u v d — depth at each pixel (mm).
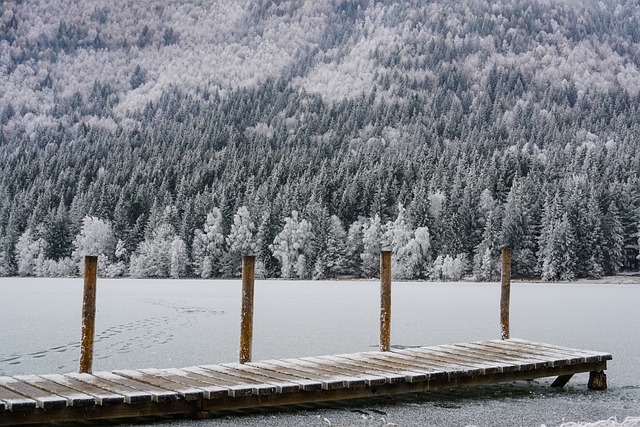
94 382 8500
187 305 29359
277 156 128250
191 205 99688
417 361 10281
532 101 178375
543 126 159000
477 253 85500
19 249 100875
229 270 90375
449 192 95438
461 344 12008
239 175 113250
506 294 12930
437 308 27906
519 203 85062
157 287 52000
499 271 83062
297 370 9531
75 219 102500
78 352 14008
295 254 88438
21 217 110312
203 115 184375
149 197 107562
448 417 8547
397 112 172500
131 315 23688
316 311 25594
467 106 188250
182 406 7910
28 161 138125
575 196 82875
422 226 89188
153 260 92625
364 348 14609
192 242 95062
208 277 90062
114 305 29250
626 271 83125
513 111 173750
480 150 128250
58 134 173500
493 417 8555
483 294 41688
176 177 118062
